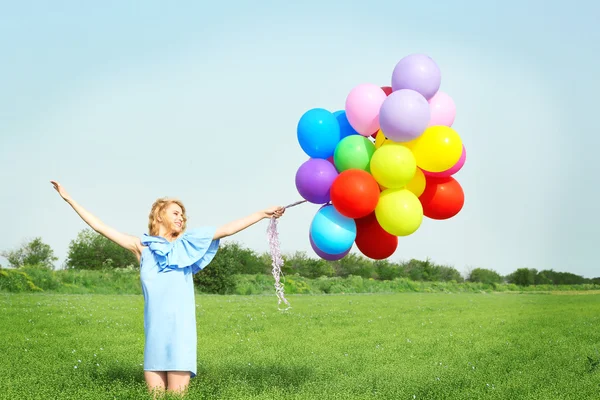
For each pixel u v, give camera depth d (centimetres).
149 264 538
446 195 616
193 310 540
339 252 604
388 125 559
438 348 993
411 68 591
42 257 4206
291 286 3822
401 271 5212
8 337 1002
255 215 570
